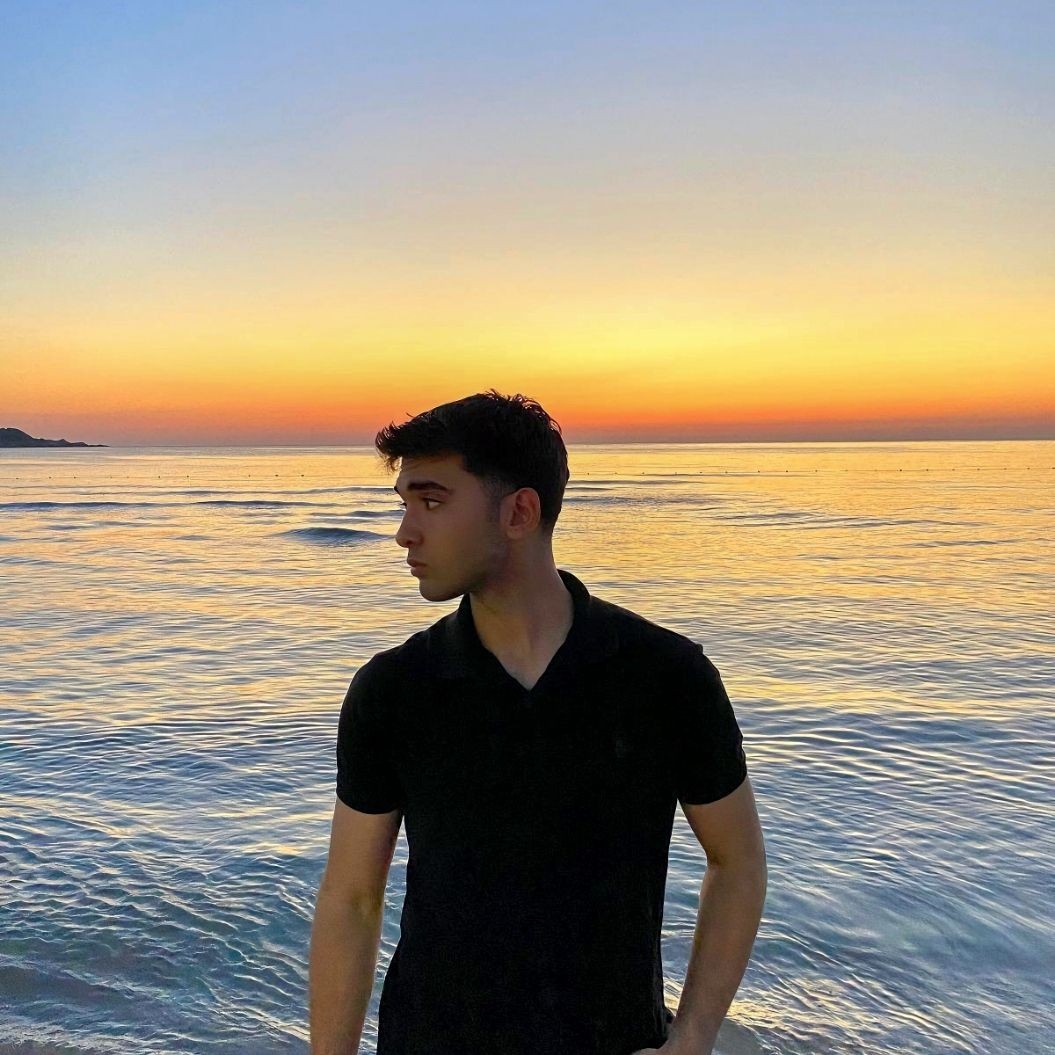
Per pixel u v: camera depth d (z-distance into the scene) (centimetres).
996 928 411
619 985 140
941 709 778
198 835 509
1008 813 542
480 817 139
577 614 143
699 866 465
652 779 141
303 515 3853
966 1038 338
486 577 141
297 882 450
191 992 361
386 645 1125
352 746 149
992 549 2225
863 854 486
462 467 139
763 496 4891
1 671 969
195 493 5806
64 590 1652
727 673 931
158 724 747
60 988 362
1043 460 13500
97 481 7831
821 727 727
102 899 431
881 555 2108
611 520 3278
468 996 140
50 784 597
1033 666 950
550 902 138
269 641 1152
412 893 147
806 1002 359
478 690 139
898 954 391
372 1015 350
